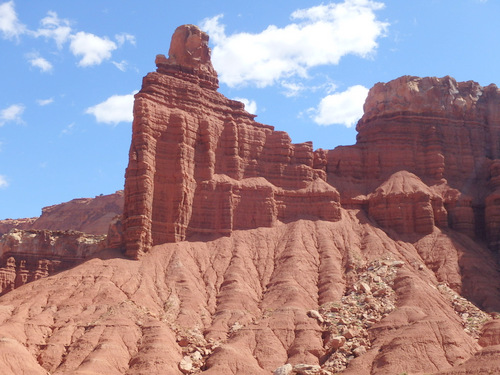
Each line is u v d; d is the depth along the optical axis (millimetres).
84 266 115875
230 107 140250
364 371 93062
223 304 111375
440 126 145375
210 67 141875
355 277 118250
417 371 91312
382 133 145125
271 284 117312
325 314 107875
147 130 125438
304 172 137500
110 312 104062
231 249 124500
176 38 139375
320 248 125500
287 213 133625
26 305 106062
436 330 98312
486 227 135500
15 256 128875
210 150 131375
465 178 142625
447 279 119750
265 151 137875
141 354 96375
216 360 95812
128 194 123000
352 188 140250
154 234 122688
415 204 133125
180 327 104375
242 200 130750
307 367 94312
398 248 127125
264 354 98875
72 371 91500
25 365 90688
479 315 109062
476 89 151500
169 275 116312
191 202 127375
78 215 187125
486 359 84250
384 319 103875
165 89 132125
